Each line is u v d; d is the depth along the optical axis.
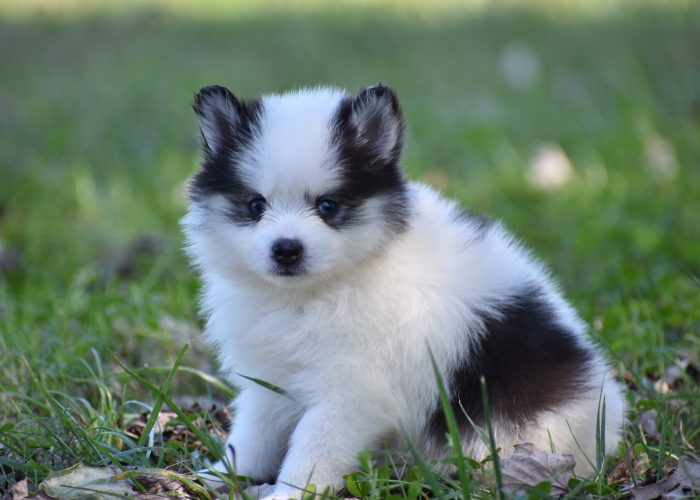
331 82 14.50
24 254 9.05
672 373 6.25
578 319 5.55
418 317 4.77
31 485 4.84
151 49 17.30
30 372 5.77
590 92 12.97
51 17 19.84
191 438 5.55
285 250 4.63
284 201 4.81
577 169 10.64
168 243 9.02
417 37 17.45
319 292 4.84
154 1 22.47
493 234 5.29
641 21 16.17
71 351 6.40
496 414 4.88
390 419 4.79
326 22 19.34
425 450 4.96
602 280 7.76
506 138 11.59
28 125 12.63
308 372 4.84
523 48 15.63
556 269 8.11
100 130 12.45
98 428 5.16
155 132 12.50
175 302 7.39
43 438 5.24
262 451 5.16
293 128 4.87
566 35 16.14
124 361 6.68
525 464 4.61
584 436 4.97
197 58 16.53
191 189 5.14
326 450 4.71
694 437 5.42
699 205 9.06
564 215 9.27
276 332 4.88
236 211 4.92
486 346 4.88
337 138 4.85
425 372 4.80
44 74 15.29
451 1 21.19
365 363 4.75
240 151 4.94
